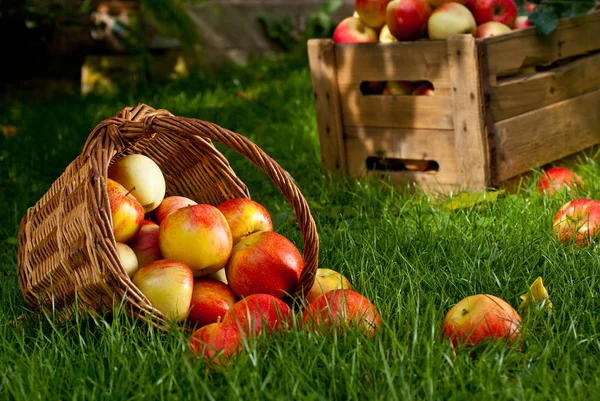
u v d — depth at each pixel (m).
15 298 2.08
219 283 1.96
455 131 2.43
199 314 1.92
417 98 2.47
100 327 1.87
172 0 5.07
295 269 1.95
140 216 1.97
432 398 1.70
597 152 2.60
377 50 2.51
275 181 1.91
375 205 2.43
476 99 2.39
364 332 1.83
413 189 2.52
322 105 2.60
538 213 2.26
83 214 1.88
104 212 1.86
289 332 1.82
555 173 2.41
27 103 4.29
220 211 2.01
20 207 2.56
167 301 1.89
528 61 2.46
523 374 1.74
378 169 2.62
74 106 4.06
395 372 1.74
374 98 2.54
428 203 2.37
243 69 4.99
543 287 1.90
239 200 2.03
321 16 5.59
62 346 1.84
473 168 2.42
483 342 1.79
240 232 2.01
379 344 1.77
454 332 1.83
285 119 3.54
